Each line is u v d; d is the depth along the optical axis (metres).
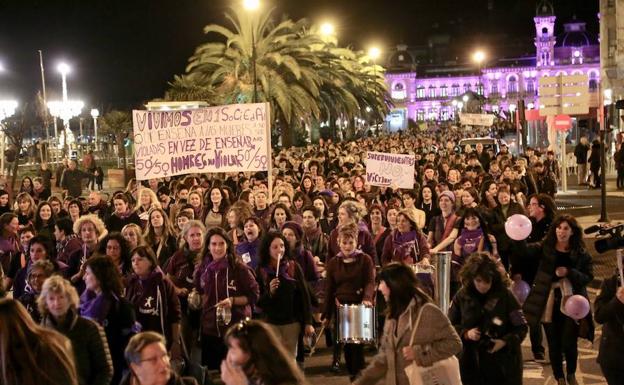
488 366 6.42
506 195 11.59
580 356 9.54
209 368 7.93
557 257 7.95
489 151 29.06
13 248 10.17
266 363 4.04
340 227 8.77
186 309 8.45
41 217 12.58
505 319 6.42
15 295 8.64
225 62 38.84
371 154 15.20
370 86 59.06
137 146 12.63
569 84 23.33
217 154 12.84
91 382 5.73
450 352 5.61
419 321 5.65
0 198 14.53
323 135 67.81
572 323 7.93
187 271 8.62
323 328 9.92
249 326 4.12
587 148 32.34
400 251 9.88
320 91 44.09
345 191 15.72
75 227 9.20
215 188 12.62
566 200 26.25
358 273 8.50
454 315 6.64
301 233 8.97
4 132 37.38
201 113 12.80
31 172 38.22
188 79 39.25
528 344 10.23
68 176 23.39
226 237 7.91
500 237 9.55
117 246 8.12
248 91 37.16
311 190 16.55
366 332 8.02
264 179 18.53
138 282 7.39
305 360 9.76
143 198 12.70
